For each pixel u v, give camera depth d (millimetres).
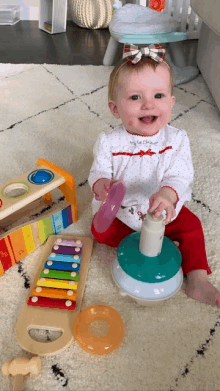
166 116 742
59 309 748
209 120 1431
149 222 657
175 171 796
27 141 1307
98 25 2490
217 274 831
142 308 761
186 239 837
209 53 1567
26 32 2451
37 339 708
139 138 800
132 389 627
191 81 1738
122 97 719
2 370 639
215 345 694
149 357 671
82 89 1654
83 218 999
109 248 910
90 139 1319
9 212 801
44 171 905
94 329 698
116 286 810
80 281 809
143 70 689
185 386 631
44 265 830
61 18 2391
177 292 789
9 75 1775
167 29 1576
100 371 652
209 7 1352
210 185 1099
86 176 1148
